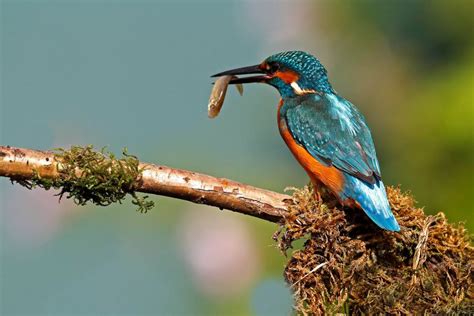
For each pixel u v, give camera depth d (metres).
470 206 11.80
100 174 8.67
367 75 13.62
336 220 8.91
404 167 12.58
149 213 12.66
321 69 11.21
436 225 9.06
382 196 9.41
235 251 11.80
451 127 11.97
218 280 11.75
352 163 9.97
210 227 12.05
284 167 14.35
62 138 15.11
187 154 13.98
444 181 12.08
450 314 8.74
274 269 11.81
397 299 8.75
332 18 13.96
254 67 11.53
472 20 12.77
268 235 11.93
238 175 13.78
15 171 8.59
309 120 10.45
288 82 11.24
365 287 8.82
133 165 8.75
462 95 12.00
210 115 11.05
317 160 10.22
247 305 11.61
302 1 14.21
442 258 8.95
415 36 13.33
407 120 12.61
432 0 12.96
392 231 9.04
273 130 15.03
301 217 8.94
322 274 8.80
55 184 8.69
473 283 8.91
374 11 13.59
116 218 13.20
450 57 12.91
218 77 11.63
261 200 9.04
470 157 11.88
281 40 14.45
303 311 8.70
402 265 9.06
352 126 10.32
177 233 12.23
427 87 12.68
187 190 8.91
